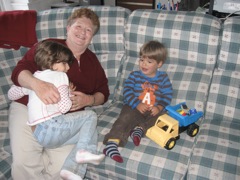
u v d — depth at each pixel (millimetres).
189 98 1565
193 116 1421
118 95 1782
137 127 1418
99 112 1723
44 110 1222
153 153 1297
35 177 1319
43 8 2439
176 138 1389
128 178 1279
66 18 1716
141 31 1598
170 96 1562
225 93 1521
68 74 1491
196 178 1169
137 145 1348
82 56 1567
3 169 1280
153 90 1588
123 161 1271
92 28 1501
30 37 1731
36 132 1251
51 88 1219
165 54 1562
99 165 1321
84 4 2711
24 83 1302
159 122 1455
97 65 1645
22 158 1294
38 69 1448
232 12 1824
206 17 1508
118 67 1760
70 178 1184
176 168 1213
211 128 1472
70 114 1327
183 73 1609
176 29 1521
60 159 1363
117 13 1685
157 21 1562
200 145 1336
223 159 1232
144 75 1620
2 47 1683
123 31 1684
